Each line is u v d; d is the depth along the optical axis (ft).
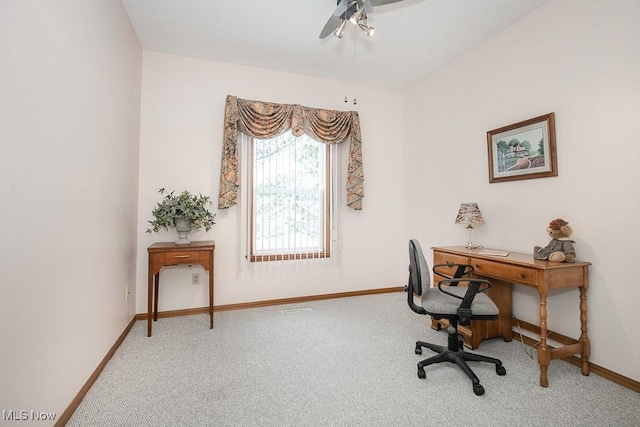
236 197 10.53
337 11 6.58
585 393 5.84
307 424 4.94
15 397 3.67
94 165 6.03
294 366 6.79
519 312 8.36
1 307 3.43
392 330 8.88
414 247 6.66
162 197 10.07
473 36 9.32
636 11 6.01
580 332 6.86
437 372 6.58
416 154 12.72
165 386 5.96
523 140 8.23
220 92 10.77
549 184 7.66
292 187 11.40
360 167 12.16
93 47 5.91
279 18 8.41
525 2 7.72
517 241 8.51
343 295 12.41
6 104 3.50
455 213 10.77
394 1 6.36
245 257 10.85
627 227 6.16
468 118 10.18
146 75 9.98
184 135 10.34
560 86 7.41
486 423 4.99
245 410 5.27
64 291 4.85
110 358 7.03
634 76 6.05
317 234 11.81
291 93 11.69
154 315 9.63
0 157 3.41
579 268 6.57
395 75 12.05
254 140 10.91
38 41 4.10
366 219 12.85
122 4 7.73
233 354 7.34
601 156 6.58
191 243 9.36
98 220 6.26
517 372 6.62
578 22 7.01
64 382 4.86
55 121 4.54
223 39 9.42
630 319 6.09
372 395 5.74
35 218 4.07
